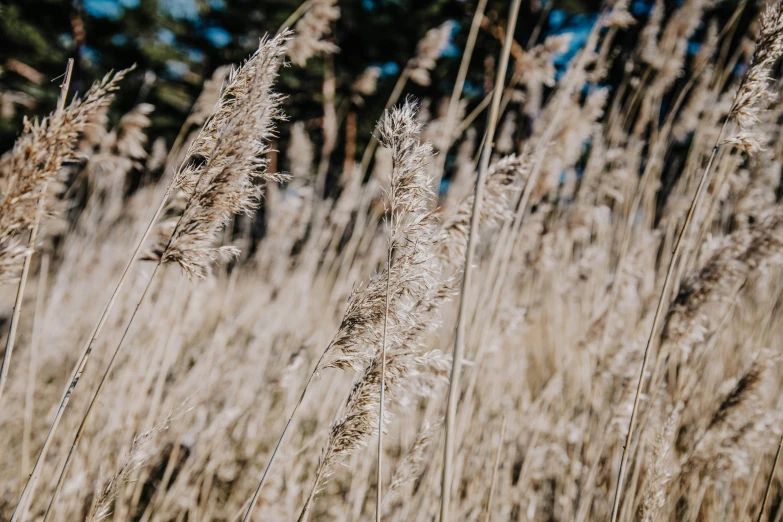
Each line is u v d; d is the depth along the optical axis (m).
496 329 2.56
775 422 2.43
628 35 5.23
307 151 5.15
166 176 4.37
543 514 3.21
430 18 15.01
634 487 2.24
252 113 1.32
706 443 2.21
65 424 3.08
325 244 4.88
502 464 2.98
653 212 4.07
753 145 1.54
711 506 2.79
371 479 3.24
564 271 4.01
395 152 1.42
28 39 16.45
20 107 14.27
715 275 2.00
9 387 3.47
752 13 4.20
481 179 1.16
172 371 3.62
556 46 3.37
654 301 2.77
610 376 2.76
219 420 2.88
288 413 3.14
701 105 4.01
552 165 3.07
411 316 1.50
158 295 3.44
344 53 16.36
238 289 5.58
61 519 2.40
